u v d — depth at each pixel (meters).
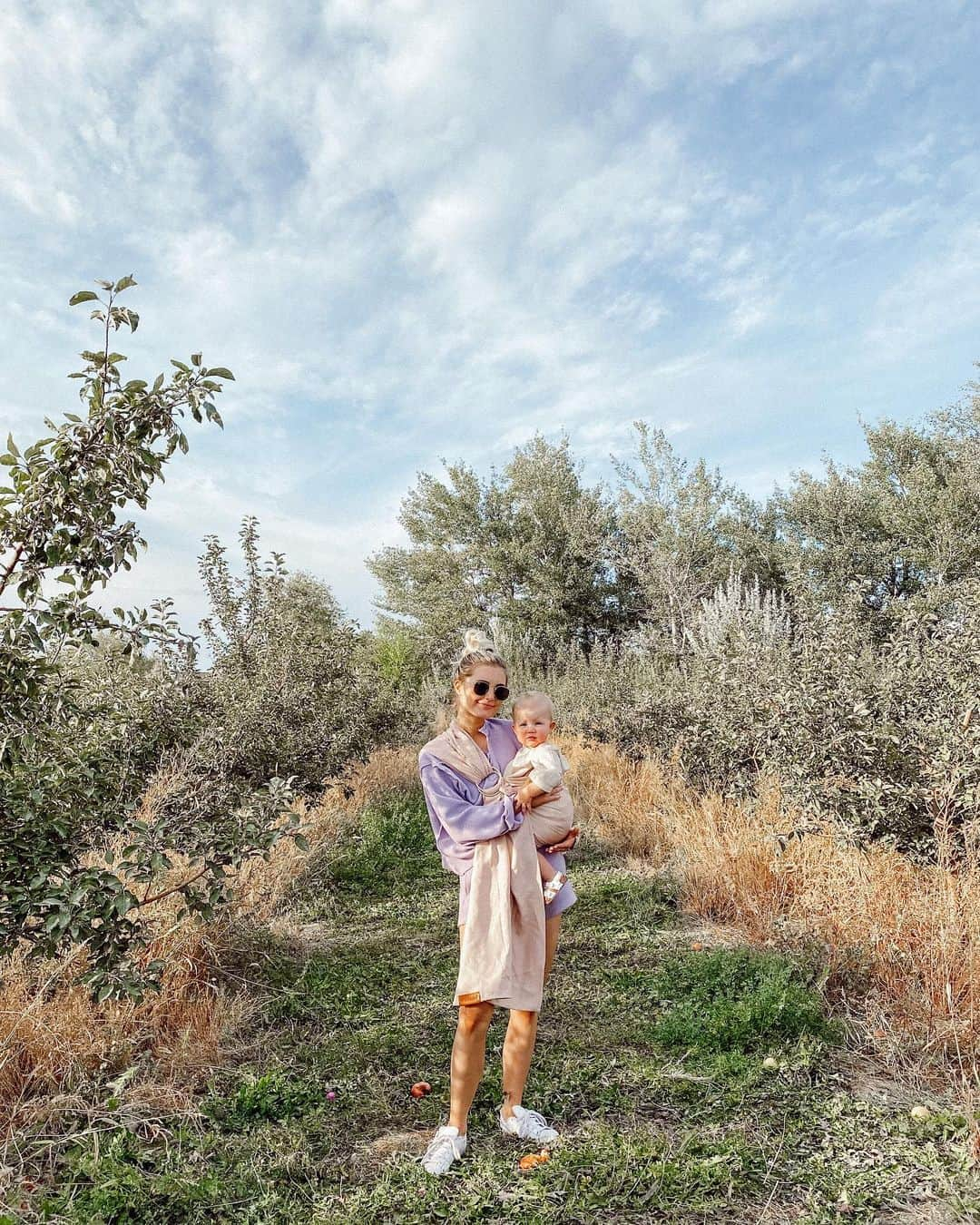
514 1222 2.50
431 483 32.78
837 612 5.57
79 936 3.20
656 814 7.40
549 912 3.22
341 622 12.09
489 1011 2.94
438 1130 3.05
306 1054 3.72
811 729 4.84
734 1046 3.59
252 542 8.48
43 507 3.04
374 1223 2.51
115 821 3.67
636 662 14.93
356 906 6.30
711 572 25.47
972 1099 3.03
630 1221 2.50
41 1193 2.62
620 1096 3.24
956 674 4.72
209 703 6.03
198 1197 2.61
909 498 23.89
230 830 3.77
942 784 4.20
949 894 3.81
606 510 30.72
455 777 3.11
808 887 4.78
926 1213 2.47
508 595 31.78
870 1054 3.52
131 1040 3.51
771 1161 2.76
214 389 3.26
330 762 7.95
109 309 3.15
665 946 5.06
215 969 4.41
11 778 3.34
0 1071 3.11
